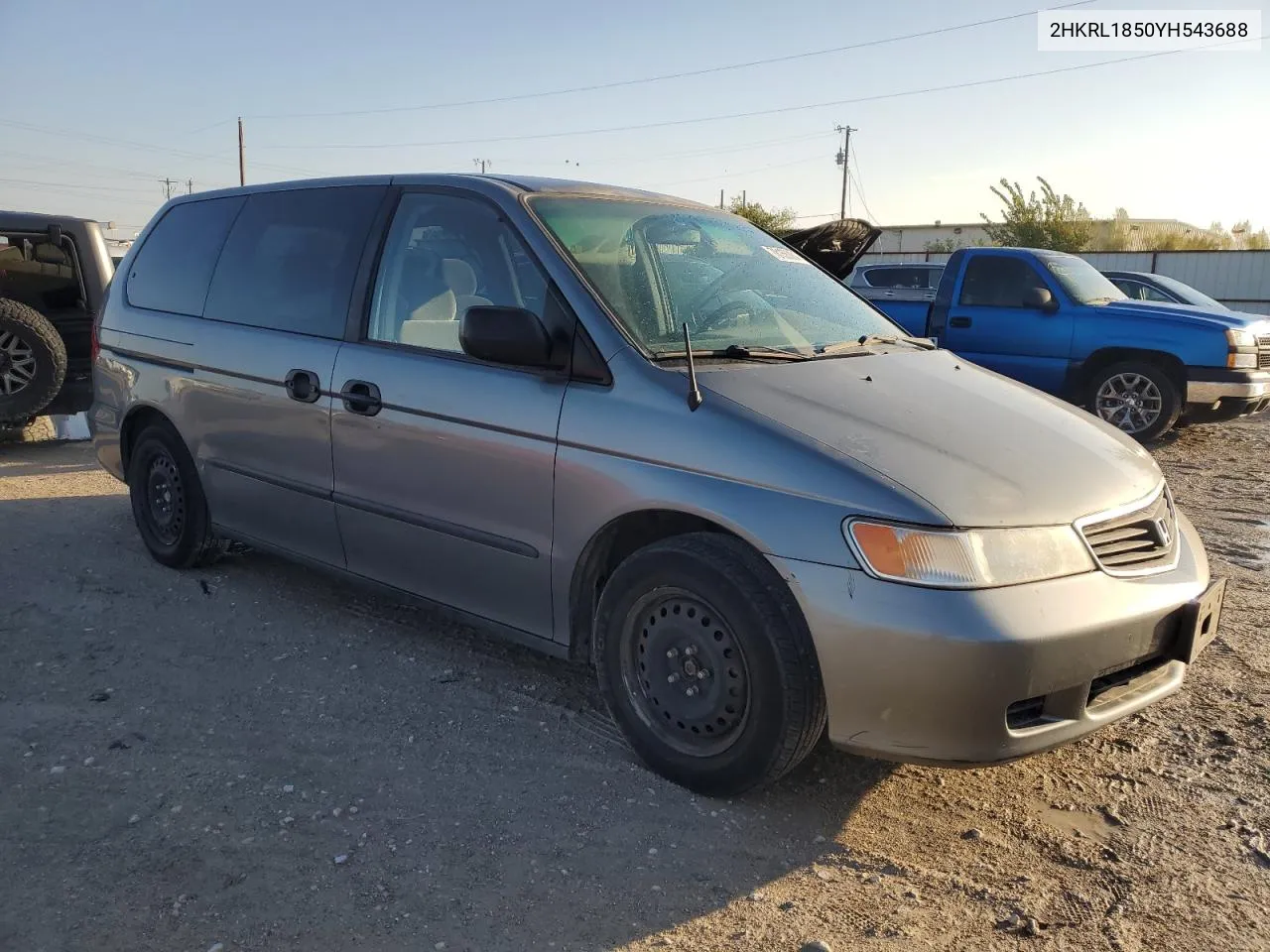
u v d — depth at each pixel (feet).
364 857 8.96
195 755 10.70
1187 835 9.72
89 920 8.01
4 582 15.79
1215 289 92.84
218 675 12.71
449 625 14.53
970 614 8.42
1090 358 31.17
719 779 9.80
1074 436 10.85
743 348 11.07
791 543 8.96
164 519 16.52
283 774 10.34
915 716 8.62
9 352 26.35
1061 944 8.09
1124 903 8.64
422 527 12.10
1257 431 34.50
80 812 9.54
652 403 10.07
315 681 12.59
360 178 13.93
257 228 15.07
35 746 10.78
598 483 10.20
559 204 12.28
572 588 10.74
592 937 8.02
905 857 9.28
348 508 13.00
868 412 10.16
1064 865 9.21
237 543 17.54
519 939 7.97
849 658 8.71
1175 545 10.42
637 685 10.48
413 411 11.93
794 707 9.15
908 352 12.77
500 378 11.26
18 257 29.09
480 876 8.74
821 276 14.57
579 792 10.10
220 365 14.65
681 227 13.29
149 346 16.15
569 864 8.95
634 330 10.81
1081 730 9.10
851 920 8.32
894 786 10.51
